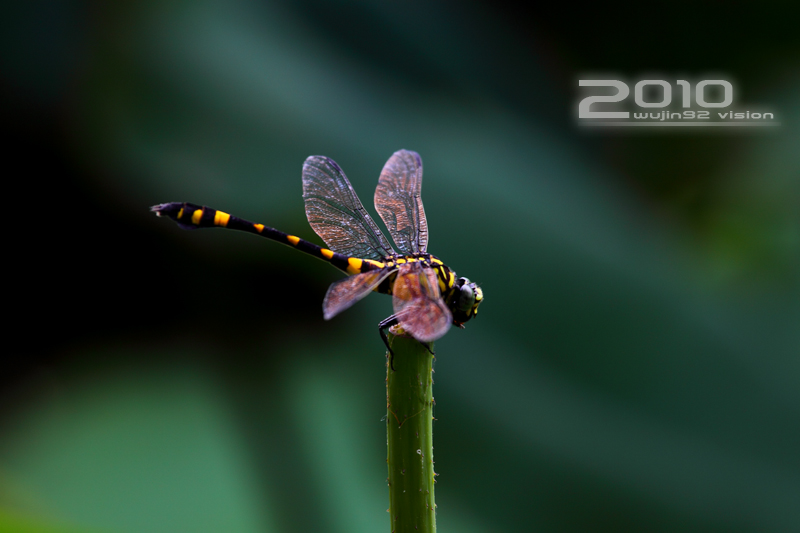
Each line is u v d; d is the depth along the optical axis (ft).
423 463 3.38
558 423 3.69
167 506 3.71
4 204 3.85
